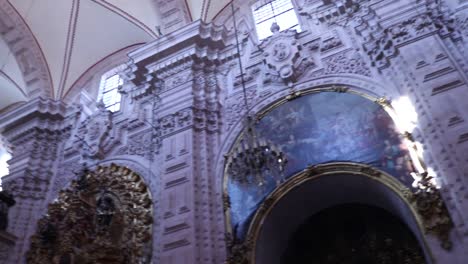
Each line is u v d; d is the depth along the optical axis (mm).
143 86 13156
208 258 8945
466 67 8688
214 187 10125
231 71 12094
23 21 14797
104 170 11961
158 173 11086
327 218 10758
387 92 9445
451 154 7691
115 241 10211
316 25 11633
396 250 9594
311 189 9586
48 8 14664
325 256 10375
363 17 10578
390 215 10133
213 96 11664
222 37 12547
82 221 10125
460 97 8172
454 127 7910
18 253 11477
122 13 14453
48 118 14219
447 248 7219
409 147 8516
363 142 9211
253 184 9727
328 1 11695
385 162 8734
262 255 9273
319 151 9539
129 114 12930
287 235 10508
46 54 15070
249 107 11000
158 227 10180
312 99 10359
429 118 8281
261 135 10383
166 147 10961
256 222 9203
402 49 9352
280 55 11281
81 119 13961
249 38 12430
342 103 9969
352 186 9523
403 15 9836
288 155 9781
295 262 10492
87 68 15539
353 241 10273
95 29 14992
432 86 8547
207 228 9359
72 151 13344
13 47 14891
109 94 14500
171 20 13539
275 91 10922
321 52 11000
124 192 11227
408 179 8312
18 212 12258
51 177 13211
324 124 9875
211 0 13672
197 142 10828
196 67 12242
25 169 13039
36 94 14758
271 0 13367
